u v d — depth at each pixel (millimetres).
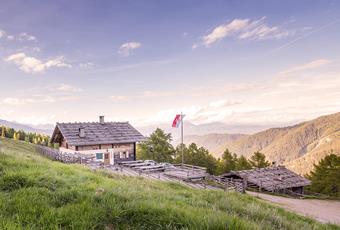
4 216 4590
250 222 5172
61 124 39469
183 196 9133
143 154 67500
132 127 43750
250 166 73250
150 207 5469
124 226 4859
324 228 9445
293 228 6699
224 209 7469
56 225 4363
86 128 40281
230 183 25812
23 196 5773
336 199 31141
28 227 4227
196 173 27625
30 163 10906
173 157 75688
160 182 17156
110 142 39188
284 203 23219
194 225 4633
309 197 32250
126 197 6328
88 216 4875
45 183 7398
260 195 27359
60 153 32750
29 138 107875
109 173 16281
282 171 37906
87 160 29094
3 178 7258
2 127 103438
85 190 7027
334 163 64938
